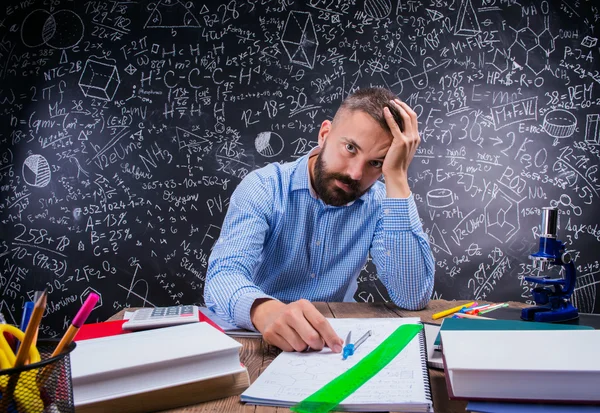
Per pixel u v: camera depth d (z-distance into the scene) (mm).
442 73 2312
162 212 2281
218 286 910
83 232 2277
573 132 2299
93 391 486
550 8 2320
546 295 967
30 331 379
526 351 523
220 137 2289
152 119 2291
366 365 616
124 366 497
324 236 1222
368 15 2318
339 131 1047
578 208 2293
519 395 488
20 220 2281
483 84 2312
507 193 2297
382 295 2273
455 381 499
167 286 2277
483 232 2297
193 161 2287
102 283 2273
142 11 2309
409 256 1082
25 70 2305
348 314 1031
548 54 2312
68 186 2281
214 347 553
